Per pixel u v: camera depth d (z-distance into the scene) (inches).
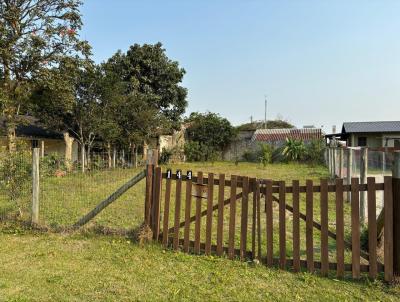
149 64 1122.7
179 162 1206.3
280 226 191.8
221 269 187.8
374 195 177.3
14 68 718.5
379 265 178.2
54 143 981.8
